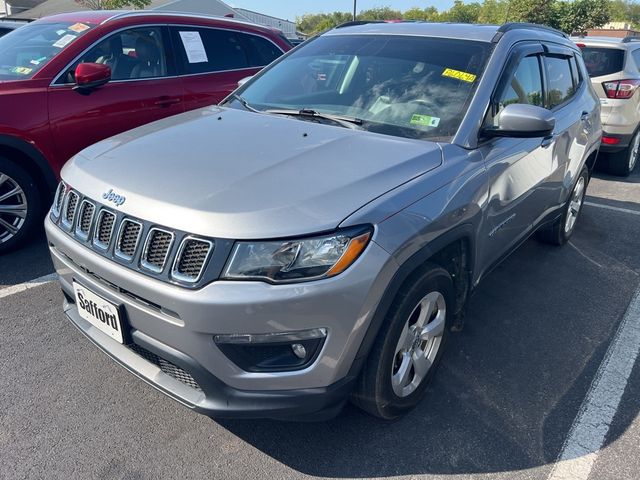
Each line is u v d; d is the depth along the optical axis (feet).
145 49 16.17
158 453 7.78
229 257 6.39
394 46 10.95
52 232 8.29
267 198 6.77
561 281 13.64
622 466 7.87
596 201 20.51
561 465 7.86
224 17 18.88
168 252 6.61
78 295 8.00
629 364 10.27
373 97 10.04
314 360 6.76
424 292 7.84
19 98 13.35
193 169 7.54
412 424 8.54
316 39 12.53
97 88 14.78
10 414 8.37
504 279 13.62
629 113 22.47
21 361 9.64
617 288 13.39
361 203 6.93
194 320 6.42
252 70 18.80
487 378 9.71
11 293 11.97
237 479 7.41
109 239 7.25
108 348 7.84
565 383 9.68
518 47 10.91
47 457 7.61
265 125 9.38
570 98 14.08
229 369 6.65
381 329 7.36
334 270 6.51
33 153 13.60
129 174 7.64
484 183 8.91
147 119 15.93
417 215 7.34
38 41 15.29
